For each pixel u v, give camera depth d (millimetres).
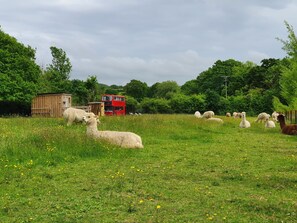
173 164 11273
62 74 65125
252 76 87062
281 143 17797
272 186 8477
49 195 7539
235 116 52750
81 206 6758
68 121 22203
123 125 21391
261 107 71875
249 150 14883
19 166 10258
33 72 44656
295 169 10672
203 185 8508
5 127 19750
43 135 14102
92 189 8008
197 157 12797
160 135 19734
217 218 6102
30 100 39750
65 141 13367
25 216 6238
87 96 60344
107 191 7828
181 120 26859
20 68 43469
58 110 35625
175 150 14539
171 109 77812
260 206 6777
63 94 35562
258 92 80250
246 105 73062
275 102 31219
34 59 49438
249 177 9445
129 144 14469
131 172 9891
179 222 5895
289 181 8984
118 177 9172
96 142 13773
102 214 6309
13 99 39688
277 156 13242
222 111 73812
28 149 12031
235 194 7738
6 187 8125
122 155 12695
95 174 9594
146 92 120312
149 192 7750
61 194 7609
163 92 114938
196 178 9266
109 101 60375
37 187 8180
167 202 7066
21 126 20688
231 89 96938
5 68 42219
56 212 6441
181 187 8266
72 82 60875
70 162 11391
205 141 18312
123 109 63281
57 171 9953
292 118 38812
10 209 6562
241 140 19141
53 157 11664
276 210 6586
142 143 16531
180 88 120375
